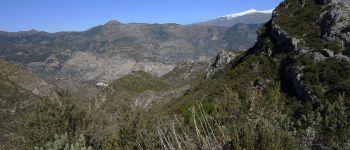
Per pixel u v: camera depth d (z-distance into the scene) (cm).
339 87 2658
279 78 3528
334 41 3294
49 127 1453
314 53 3281
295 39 3725
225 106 835
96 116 1574
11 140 1457
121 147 1416
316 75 2917
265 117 812
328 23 3606
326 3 3997
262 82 3653
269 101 870
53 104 1516
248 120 733
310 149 809
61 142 978
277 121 839
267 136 630
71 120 1515
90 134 1481
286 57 3709
